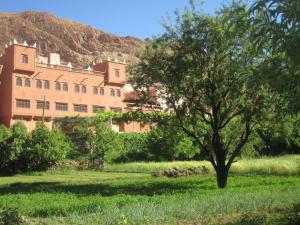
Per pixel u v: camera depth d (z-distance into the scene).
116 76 93.56
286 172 39.94
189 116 28.66
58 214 16.16
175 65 26.92
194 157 59.56
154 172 43.81
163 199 18.92
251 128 28.39
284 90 9.98
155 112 29.86
